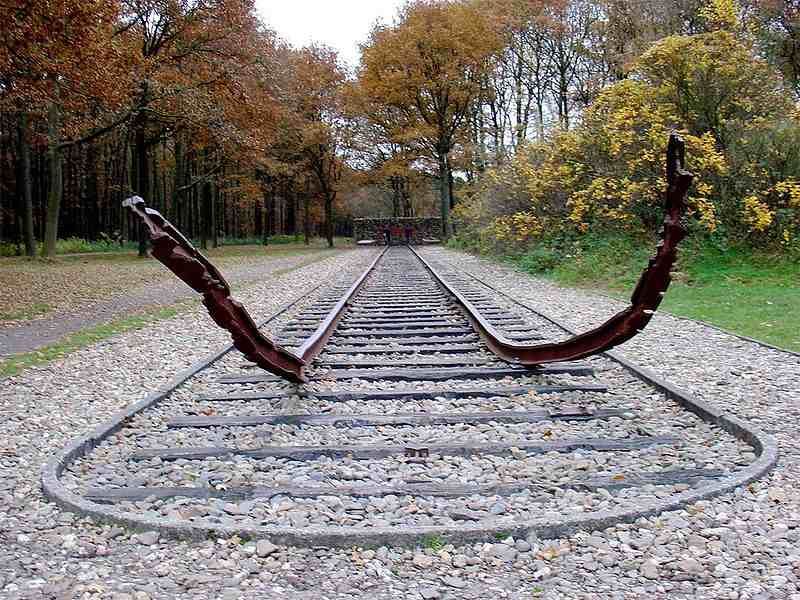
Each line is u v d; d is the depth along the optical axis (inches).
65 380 327.9
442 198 1984.5
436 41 1766.7
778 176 659.4
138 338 446.3
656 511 167.8
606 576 142.9
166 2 1135.0
